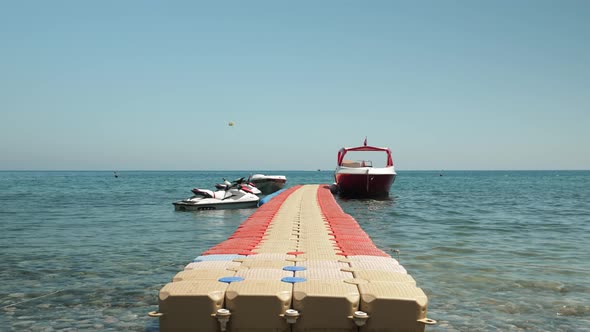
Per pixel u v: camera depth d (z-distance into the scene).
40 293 10.13
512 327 8.12
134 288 10.55
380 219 25.88
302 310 6.21
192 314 6.22
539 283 11.09
